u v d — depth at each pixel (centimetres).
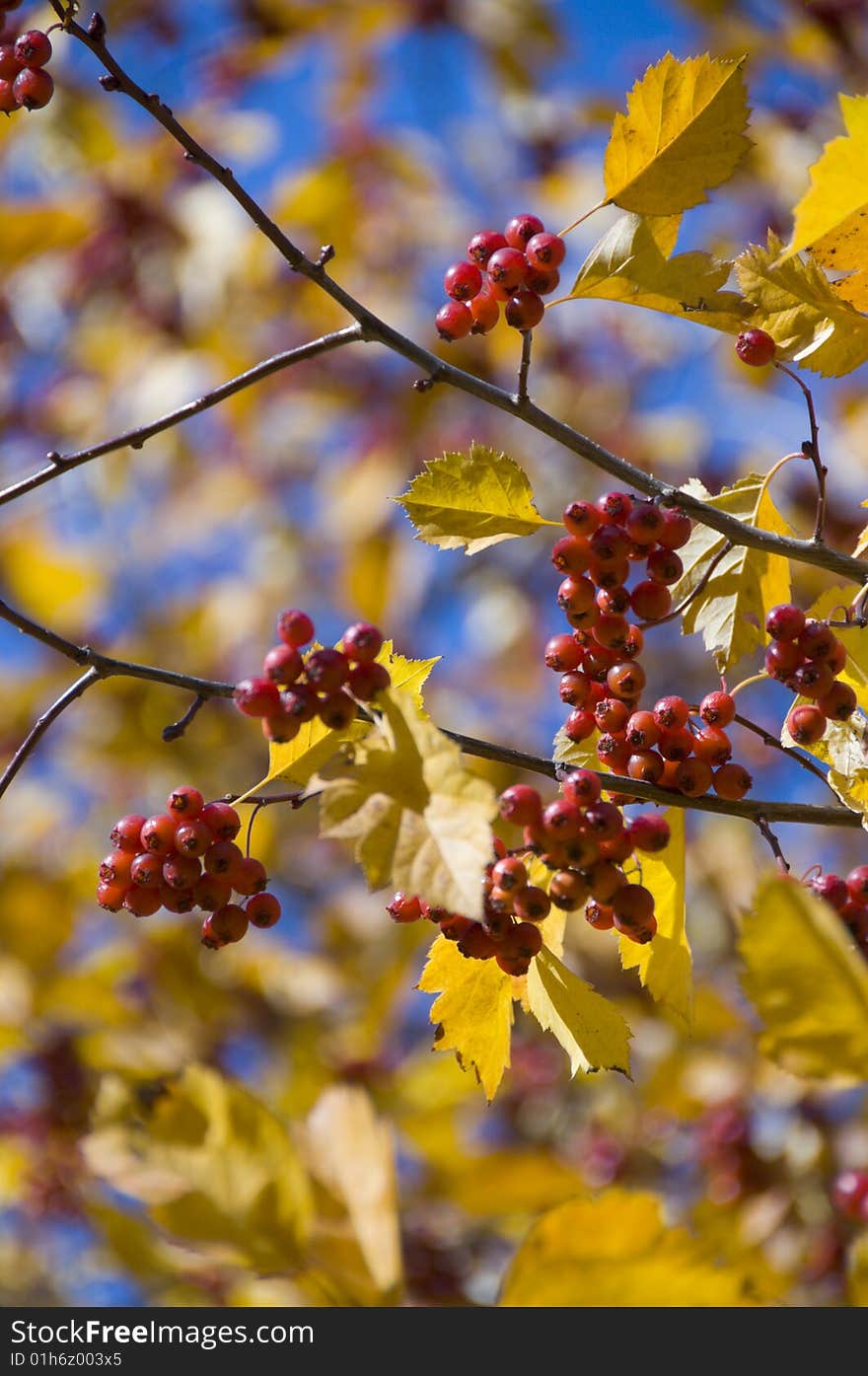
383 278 750
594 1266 168
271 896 217
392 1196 209
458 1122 469
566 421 750
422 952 497
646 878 220
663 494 215
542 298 218
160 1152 207
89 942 563
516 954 199
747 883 566
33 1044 482
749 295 223
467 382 216
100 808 682
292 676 191
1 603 204
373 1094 480
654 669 768
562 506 772
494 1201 366
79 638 742
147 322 707
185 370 719
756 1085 461
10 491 201
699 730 222
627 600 219
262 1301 234
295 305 729
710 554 241
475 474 224
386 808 175
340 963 588
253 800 216
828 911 128
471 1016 212
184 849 210
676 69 216
